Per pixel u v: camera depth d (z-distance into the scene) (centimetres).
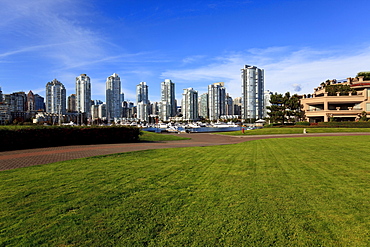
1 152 1337
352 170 872
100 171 863
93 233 412
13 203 537
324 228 430
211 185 695
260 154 1330
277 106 6172
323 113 5972
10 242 382
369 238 396
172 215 486
